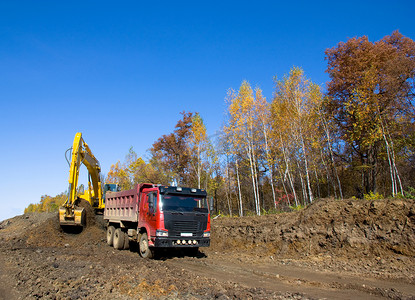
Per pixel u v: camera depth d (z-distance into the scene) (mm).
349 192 32906
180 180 41656
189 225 12773
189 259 13000
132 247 16453
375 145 24875
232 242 16922
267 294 6957
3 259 12352
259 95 29000
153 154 40906
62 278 8695
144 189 14031
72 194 17297
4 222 24688
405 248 10750
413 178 26203
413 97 22609
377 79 22766
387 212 12164
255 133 30312
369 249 11547
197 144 33781
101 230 18656
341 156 30781
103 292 7273
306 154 27656
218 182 39906
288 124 28000
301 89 27609
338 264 11078
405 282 8438
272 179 29703
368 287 7789
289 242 14078
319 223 13883
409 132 23562
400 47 27719
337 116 28156
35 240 16609
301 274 9984
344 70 26547
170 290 7238
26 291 7535
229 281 8742
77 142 17719
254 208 38750
